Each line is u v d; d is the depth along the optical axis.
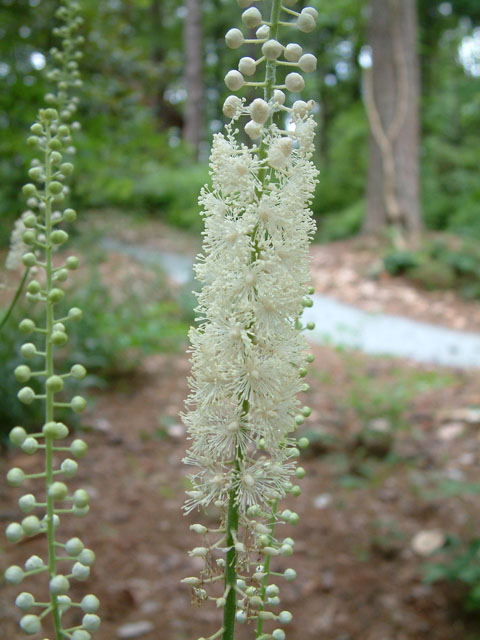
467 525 5.65
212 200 1.78
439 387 9.14
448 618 4.62
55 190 1.44
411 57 16.83
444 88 28.61
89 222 12.62
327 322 12.23
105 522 5.30
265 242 1.69
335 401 8.28
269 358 1.75
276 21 1.65
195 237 17.92
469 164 24.05
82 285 9.02
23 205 5.86
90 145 5.69
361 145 24.36
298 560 5.17
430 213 21.58
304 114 1.72
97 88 6.48
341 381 9.16
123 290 9.73
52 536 1.33
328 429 7.38
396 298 13.93
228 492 1.73
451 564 4.69
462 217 20.86
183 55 27.00
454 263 15.01
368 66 17.25
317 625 4.51
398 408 8.06
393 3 16.45
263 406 1.70
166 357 8.98
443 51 28.94
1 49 5.42
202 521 5.47
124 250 13.93
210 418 1.77
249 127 1.65
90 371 7.79
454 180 23.33
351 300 13.91
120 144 6.59
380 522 5.66
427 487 6.32
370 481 6.42
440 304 13.75
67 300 7.65
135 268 11.94
